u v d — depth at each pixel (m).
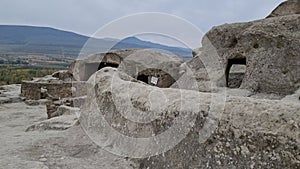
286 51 5.97
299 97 5.05
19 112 9.16
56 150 4.01
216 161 2.76
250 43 6.59
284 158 2.38
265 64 6.22
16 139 4.53
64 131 4.88
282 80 5.92
